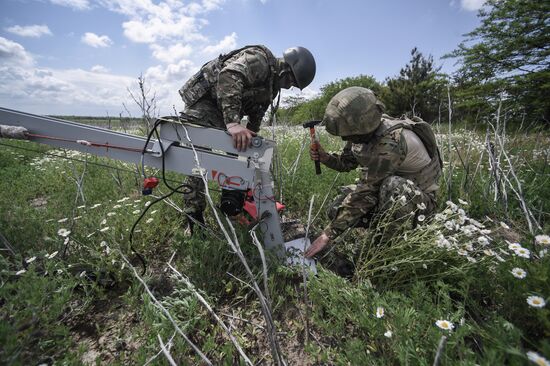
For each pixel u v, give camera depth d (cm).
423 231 184
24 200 348
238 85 213
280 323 176
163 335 148
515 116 638
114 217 261
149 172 376
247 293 190
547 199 286
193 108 254
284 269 193
